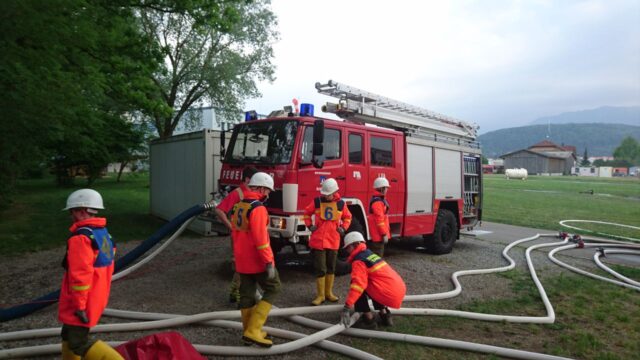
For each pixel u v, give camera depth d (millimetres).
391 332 4586
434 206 9156
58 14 7473
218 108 25266
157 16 22172
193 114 26094
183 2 11203
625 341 4758
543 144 142000
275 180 6289
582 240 11234
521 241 11109
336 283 6594
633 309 5891
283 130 6500
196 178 10633
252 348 3955
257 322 3986
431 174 9117
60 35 7691
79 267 2883
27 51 7176
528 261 8383
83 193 3104
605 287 6961
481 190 11172
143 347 3283
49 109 7609
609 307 5895
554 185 46750
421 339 4359
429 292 6336
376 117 8305
